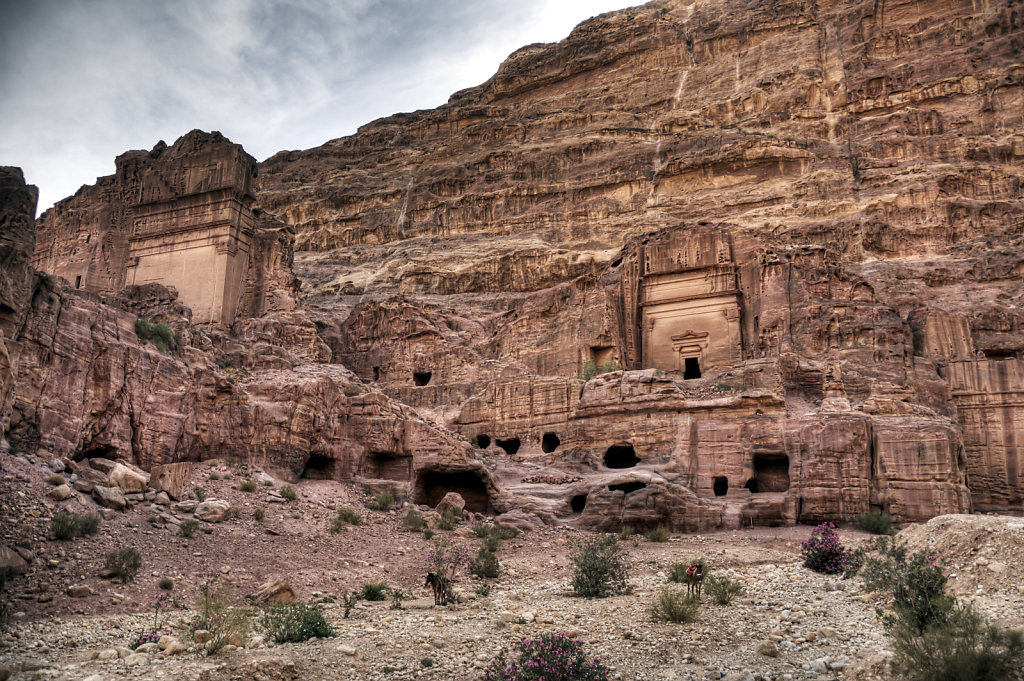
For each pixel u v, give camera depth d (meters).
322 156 165.62
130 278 61.53
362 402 42.97
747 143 113.94
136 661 17.06
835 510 38.69
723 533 37.59
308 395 39.19
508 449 52.94
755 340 57.84
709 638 20.03
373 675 17.17
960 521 25.83
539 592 26.81
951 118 110.56
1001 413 51.97
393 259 115.75
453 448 41.41
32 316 28.91
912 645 16.61
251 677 16.58
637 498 38.44
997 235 88.69
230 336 57.72
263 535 29.81
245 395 37.62
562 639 17.28
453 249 114.06
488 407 54.09
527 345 64.12
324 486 38.19
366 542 32.31
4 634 18.34
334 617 22.58
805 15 139.38
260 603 23.53
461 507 39.12
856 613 22.12
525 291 103.00
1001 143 102.88
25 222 29.05
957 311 63.06
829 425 40.31
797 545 34.00
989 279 75.38
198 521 28.98
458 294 103.31
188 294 58.84
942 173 98.81
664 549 33.75
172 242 60.88
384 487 39.84
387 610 23.78
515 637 20.22
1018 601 20.11
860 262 90.75
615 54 154.00
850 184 103.06
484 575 29.55
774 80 130.25
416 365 66.50
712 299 62.16
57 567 22.38
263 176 161.38
